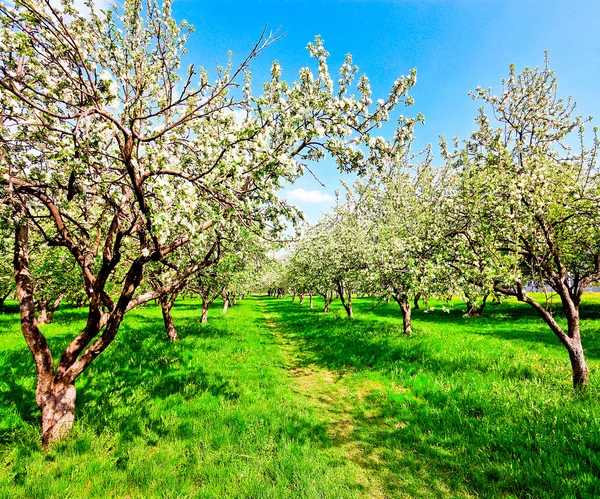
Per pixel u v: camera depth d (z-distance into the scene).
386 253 13.07
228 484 5.01
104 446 5.85
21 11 3.95
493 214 8.82
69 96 5.34
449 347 13.41
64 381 6.11
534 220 8.81
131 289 6.49
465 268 9.09
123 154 5.18
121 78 5.69
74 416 6.52
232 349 13.83
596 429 6.05
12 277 14.56
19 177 5.24
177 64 6.74
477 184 9.09
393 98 5.99
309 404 8.71
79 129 4.15
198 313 32.25
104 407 7.18
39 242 6.76
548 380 9.17
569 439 5.95
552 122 9.15
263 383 9.80
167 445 6.03
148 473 5.12
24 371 8.90
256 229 6.53
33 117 4.76
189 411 7.36
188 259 9.77
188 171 6.71
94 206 6.35
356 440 6.88
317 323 22.77
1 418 6.36
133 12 5.73
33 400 7.23
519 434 6.30
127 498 4.66
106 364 9.82
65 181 5.50
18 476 4.93
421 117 5.85
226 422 6.97
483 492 5.07
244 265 15.41
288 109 5.72
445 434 6.78
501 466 5.54
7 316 23.17
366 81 5.91
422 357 12.10
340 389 10.02
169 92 6.63
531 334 17.95
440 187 13.95
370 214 19.61
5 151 5.03
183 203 4.70
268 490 4.84
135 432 6.36
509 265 8.53
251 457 5.76
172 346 12.96
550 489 4.86
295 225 6.71
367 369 11.74
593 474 5.06
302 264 27.08
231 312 34.06
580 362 8.53
